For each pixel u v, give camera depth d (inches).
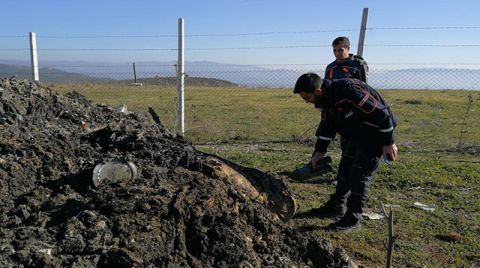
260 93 954.7
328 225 192.4
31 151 167.8
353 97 160.7
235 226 132.3
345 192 200.8
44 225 128.6
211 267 121.3
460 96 874.8
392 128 164.6
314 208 211.0
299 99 825.5
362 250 172.2
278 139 406.6
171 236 124.2
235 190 149.7
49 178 157.1
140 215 126.6
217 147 363.3
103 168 147.6
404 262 164.7
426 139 421.4
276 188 164.4
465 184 254.7
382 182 254.7
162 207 129.3
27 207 138.5
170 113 518.3
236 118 560.7
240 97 851.4
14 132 184.5
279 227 142.5
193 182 145.6
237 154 322.3
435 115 596.7
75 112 228.8
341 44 197.5
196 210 131.2
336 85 162.6
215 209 134.1
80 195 145.0
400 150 362.3
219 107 676.1
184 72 357.7
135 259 111.2
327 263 135.0
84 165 167.2
